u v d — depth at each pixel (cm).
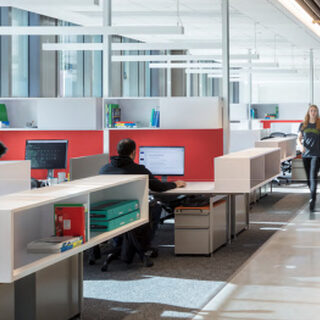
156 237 703
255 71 1392
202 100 669
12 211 291
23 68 972
